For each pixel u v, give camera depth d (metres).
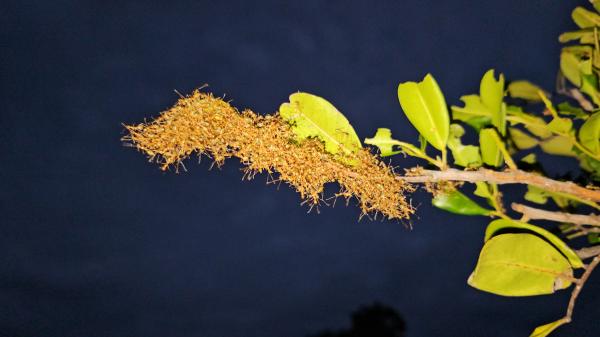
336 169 0.54
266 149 0.54
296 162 0.54
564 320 0.55
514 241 0.56
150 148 0.53
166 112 0.54
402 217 0.54
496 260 0.56
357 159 0.55
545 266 0.56
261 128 0.54
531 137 0.72
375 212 0.54
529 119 0.63
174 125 0.53
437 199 0.57
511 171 0.54
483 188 0.59
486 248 0.56
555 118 0.59
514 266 0.56
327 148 0.55
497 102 0.62
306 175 0.54
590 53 0.69
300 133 0.56
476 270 0.57
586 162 0.65
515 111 0.63
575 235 0.67
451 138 0.60
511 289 0.56
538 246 0.56
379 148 0.55
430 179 0.54
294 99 0.56
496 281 0.56
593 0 0.69
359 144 0.55
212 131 0.53
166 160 0.54
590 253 0.57
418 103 0.55
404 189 0.54
